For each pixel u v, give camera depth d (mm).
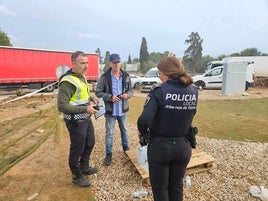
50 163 4949
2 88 19562
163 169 2568
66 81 3516
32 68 20203
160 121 2473
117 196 3699
